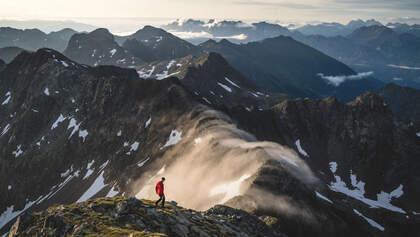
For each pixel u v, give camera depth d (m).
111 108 188.12
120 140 168.00
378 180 177.38
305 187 95.62
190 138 133.50
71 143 184.88
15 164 191.38
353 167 188.75
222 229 34.09
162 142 143.88
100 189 141.75
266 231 42.88
